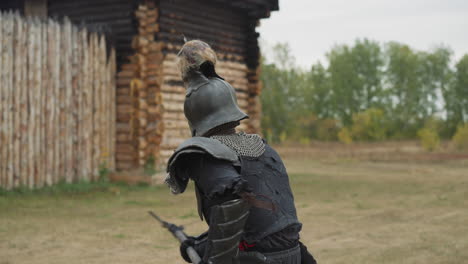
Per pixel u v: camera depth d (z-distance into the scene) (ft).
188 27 48.57
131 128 44.78
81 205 32.96
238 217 5.49
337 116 216.95
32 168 38.04
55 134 39.88
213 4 51.62
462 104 202.18
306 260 6.68
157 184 43.29
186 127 47.50
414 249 21.11
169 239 23.08
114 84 45.01
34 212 29.84
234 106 6.27
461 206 33.65
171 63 46.39
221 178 5.64
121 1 45.75
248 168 6.06
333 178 56.08
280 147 141.69
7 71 36.73
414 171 69.21
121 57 45.47
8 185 36.58
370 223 27.37
